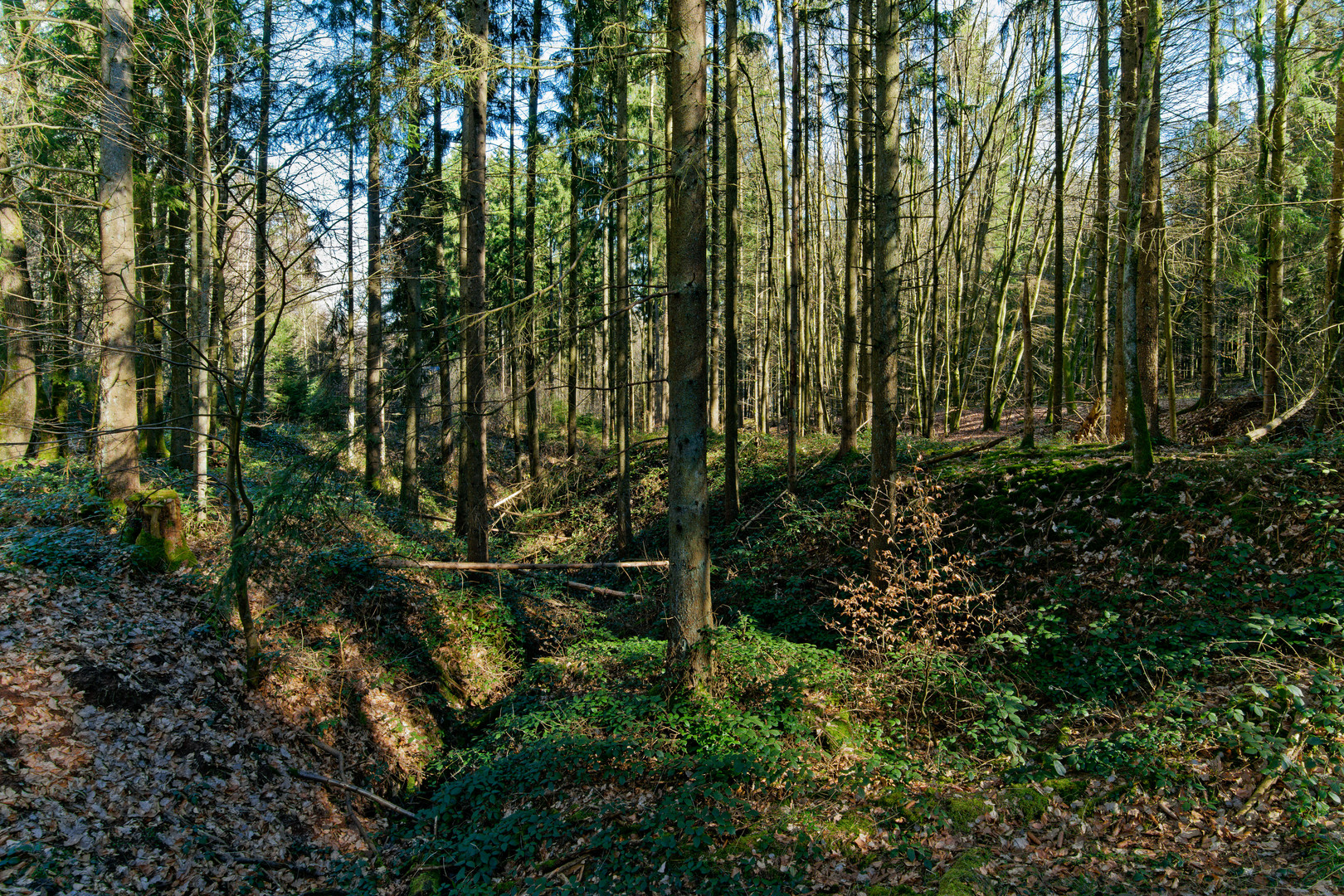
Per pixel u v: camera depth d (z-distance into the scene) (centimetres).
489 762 703
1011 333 2316
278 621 874
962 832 489
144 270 1275
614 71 1279
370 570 1042
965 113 1789
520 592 1211
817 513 1227
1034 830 481
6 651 638
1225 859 411
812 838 501
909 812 514
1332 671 526
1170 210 1283
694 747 632
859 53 1201
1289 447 911
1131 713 582
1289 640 580
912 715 681
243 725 718
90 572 795
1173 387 1270
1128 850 441
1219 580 712
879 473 876
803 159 1858
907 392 2420
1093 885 410
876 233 867
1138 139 873
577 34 1407
